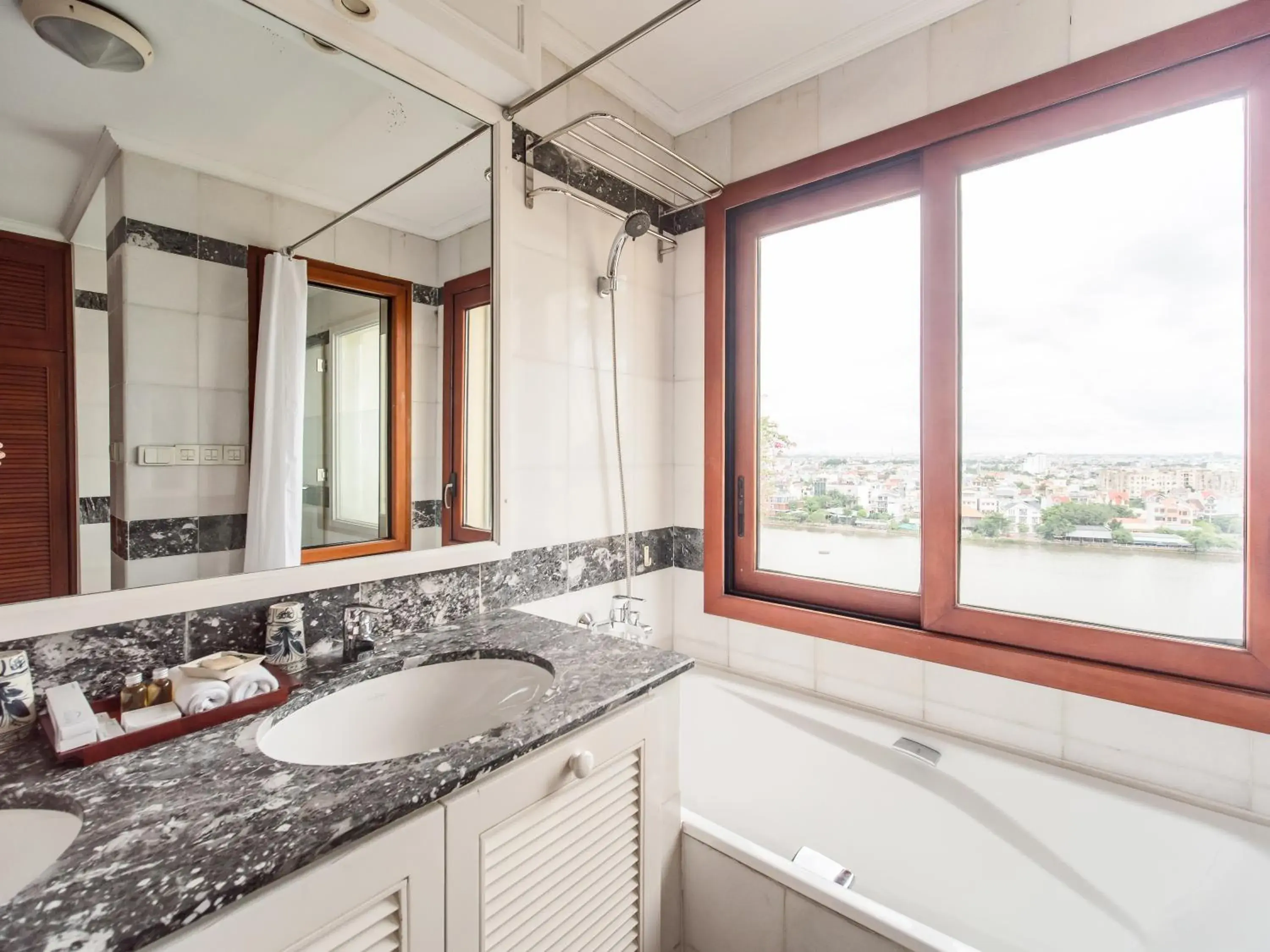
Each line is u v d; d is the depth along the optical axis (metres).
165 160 0.92
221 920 0.54
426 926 0.71
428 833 0.71
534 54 1.29
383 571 1.21
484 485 1.40
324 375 1.12
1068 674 1.37
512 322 1.44
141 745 0.78
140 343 0.90
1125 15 1.27
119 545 0.89
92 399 0.86
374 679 1.07
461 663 1.19
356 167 1.15
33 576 0.81
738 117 1.90
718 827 1.21
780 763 1.72
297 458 1.08
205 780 0.71
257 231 1.02
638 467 1.94
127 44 0.89
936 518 1.57
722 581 1.98
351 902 0.63
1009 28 1.41
